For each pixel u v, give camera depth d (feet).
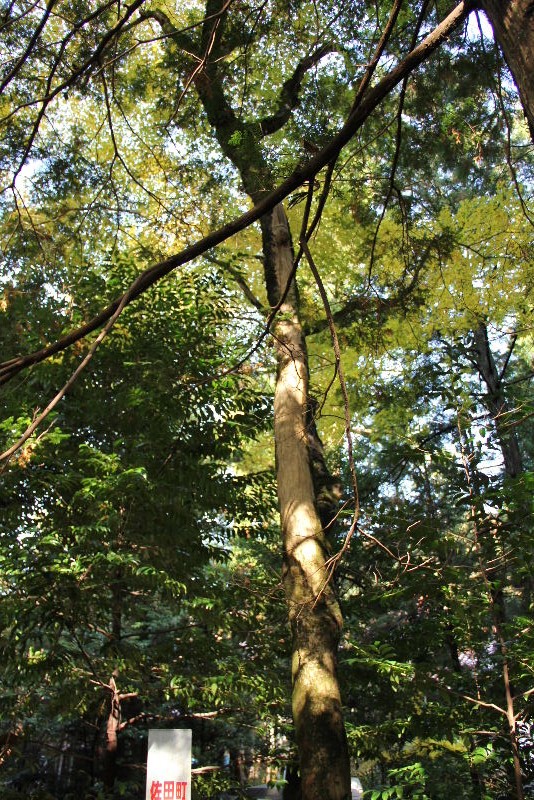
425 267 23.35
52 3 9.39
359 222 25.05
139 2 9.75
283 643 23.73
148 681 24.22
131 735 29.76
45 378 22.36
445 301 30.01
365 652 18.92
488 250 29.27
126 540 21.39
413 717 18.49
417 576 17.65
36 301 22.33
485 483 18.48
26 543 20.21
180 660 22.82
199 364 22.90
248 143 17.78
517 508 17.49
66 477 20.48
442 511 26.81
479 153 17.60
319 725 17.84
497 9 6.59
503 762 17.39
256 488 25.71
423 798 16.63
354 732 20.15
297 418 22.27
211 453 24.84
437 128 23.38
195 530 23.62
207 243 7.13
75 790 26.63
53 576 19.54
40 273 21.70
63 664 20.35
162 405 22.82
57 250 21.74
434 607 20.51
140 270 24.72
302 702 18.24
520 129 30.30
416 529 17.80
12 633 19.44
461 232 29.32
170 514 22.43
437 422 32.40
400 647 21.50
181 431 23.71
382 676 20.36
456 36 17.40
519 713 16.37
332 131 18.48
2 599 19.92
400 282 22.66
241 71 23.39
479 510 17.85
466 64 17.84
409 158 25.66
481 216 29.35
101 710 22.09
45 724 27.84
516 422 17.75
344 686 23.43
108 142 31.63
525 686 17.93
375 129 24.44
